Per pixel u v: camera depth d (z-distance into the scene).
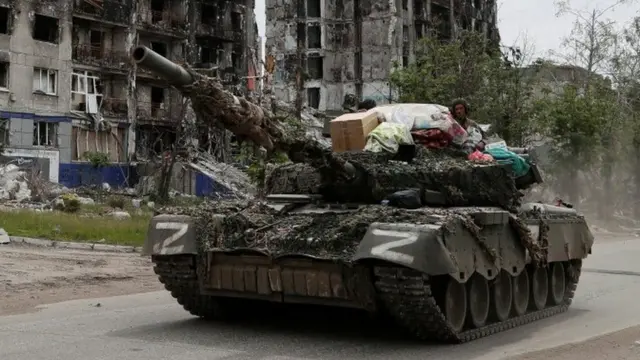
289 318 10.09
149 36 45.59
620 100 39.38
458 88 30.25
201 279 9.07
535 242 9.74
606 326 9.91
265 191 10.37
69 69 40.16
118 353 7.75
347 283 8.05
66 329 9.18
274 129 8.19
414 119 10.23
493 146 10.83
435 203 9.22
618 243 25.53
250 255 8.61
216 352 7.84
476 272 8.56
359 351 8.00
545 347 8.35
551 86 40.25
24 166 36.31
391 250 7.62
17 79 37.94
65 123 39.69
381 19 56.28
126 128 42.88
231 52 50.53
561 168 33.06
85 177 40.06
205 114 7.79
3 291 12.19
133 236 20.22
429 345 8.38
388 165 9.30
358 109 11.28
